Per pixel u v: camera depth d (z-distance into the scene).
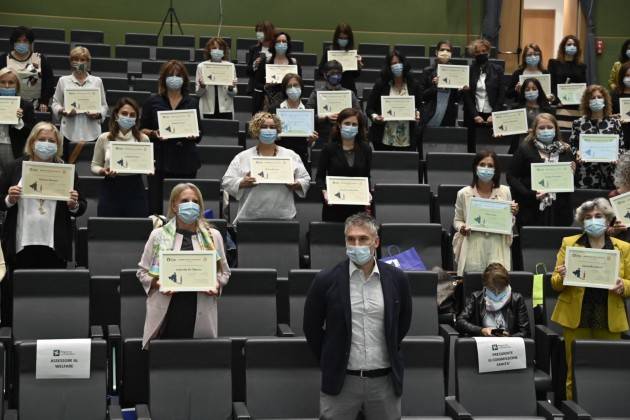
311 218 9.43
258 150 8.60
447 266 8.77
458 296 7.81
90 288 7.16
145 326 6.25
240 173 8.52
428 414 6.29
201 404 5.98
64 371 5.83
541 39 18.41
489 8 17.36
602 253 6.89
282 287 7.52
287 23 17.55
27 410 5.75
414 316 7.40
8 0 16.78
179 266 6.20
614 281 6.85
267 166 8.40
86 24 17.03
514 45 17.48
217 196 9.12
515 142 10.91
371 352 5.59
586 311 7.12
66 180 7.37
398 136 10.87
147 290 6.25
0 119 8.78
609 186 9.91
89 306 6.98
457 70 11.47
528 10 18.30
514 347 6.49
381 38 17.72
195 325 6.28
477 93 11.55
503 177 10.31
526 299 7.75
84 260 8.27
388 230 8.48
